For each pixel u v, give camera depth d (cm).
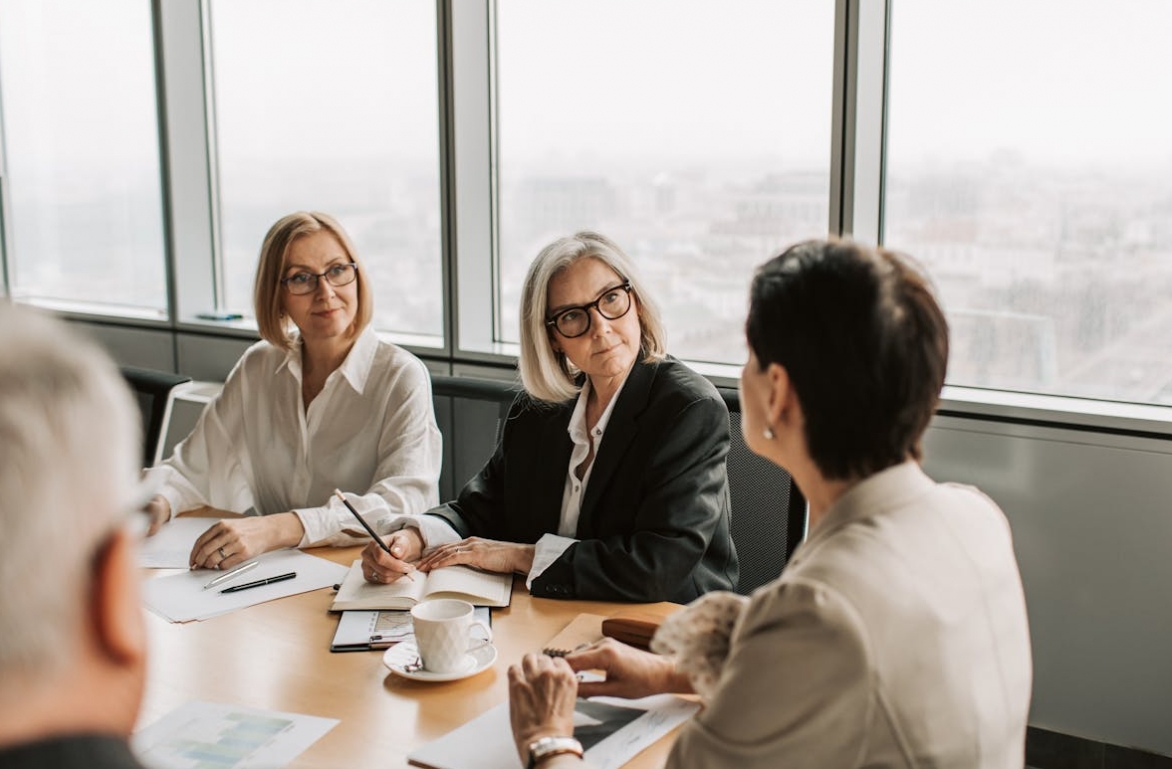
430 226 365
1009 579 108
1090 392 271
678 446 196
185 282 418
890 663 95
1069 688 270
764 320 108
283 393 253
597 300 200
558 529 212
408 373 247
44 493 49
